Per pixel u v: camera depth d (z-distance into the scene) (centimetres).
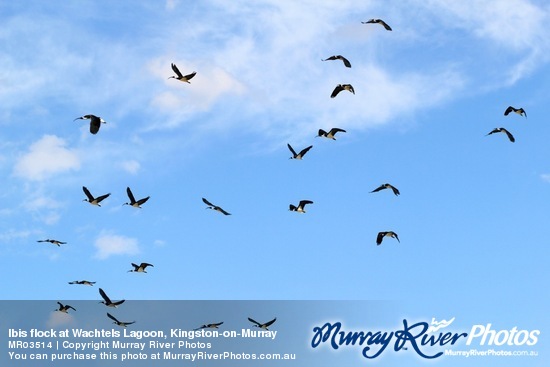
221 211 6762
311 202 7306
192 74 6391
